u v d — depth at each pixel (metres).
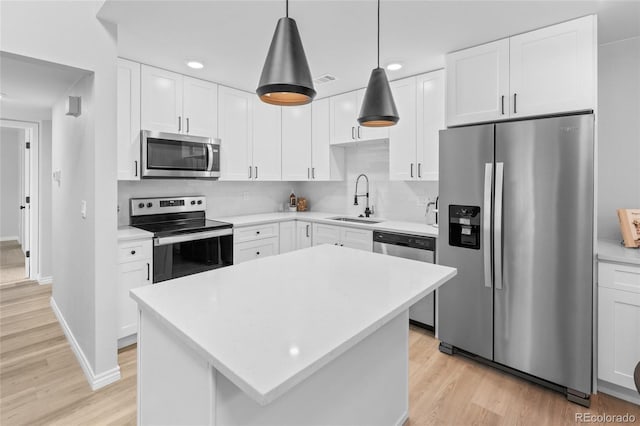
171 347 1.13
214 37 2.33
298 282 1.46
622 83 2.36
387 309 1.16
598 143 2.46
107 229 2.13
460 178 2.39
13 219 6.94
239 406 1.00
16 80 2.37
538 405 1.98
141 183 3.23
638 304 1.86
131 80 2.73
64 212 2.79
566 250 1.96
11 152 6.89
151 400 1.27
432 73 2.96
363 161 3.96
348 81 3.25
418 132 3.07
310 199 4.62
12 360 2.45
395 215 3.70
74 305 2.55
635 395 1.98
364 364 1.51
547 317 2.05
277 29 1.19
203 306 1.19
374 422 1.60
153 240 2.68
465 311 2.42
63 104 2.78
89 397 2.04
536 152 2.04
